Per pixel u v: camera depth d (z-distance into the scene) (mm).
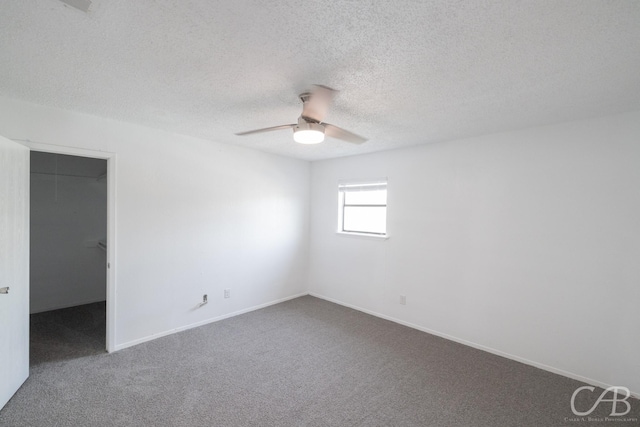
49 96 2277
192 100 2316
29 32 1437
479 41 1462
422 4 1205
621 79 1834
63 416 2023
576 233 2605
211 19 1329
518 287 2914
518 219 2912
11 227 2182
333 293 4605
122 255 2969
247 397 2281
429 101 2236
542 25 1327
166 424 1978
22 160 2322
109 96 2264
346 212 4531
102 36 1474
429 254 3547
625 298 2389
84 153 2699
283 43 1513
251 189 4078
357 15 1281
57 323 3586
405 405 2227
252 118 2754
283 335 3395
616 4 1187
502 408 2211
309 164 4922
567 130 2650
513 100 2199
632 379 2363
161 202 3227
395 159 3867
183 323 3449
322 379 2543
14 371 2229
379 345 3197
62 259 4129
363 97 2174
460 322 3299
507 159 2980
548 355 2746
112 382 2422
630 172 2369
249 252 4094
